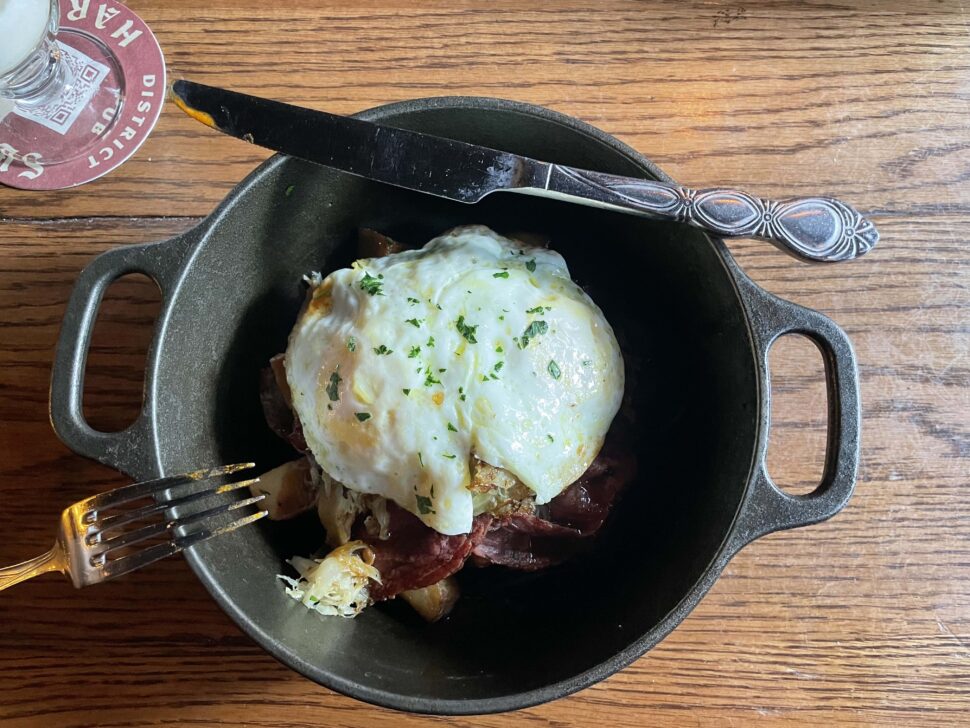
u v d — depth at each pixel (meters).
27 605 0.29
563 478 0.26
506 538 0.28
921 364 0.32
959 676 0.30
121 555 0.29
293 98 0.33
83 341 0.23
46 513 0.29
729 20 0.34
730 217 0.25
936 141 0.33
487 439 0.25
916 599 0.30
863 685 0.30
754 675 0.30
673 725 0.30
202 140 0.32
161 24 0.33
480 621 0.29
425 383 0.25
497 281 0.26
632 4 0.33
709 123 0.33
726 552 0.23
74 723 0.29
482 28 0.33
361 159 0.25
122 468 0.23
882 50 0.33
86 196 0.31
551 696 0.22
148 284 0.30
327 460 0.26
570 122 0.25
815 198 0.26
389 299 0.26
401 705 0.22
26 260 0.31
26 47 0.29
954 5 0.34
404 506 0.26
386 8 0.33
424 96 0.33
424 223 0.31
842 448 0.24
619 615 0.26
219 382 0.27
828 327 0.24
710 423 0.27
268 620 0.24
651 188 0.25
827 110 0.33
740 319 0.25
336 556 0.26
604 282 0.31
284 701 0.29
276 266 0.29
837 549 0.31
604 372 0.27
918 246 0.32
